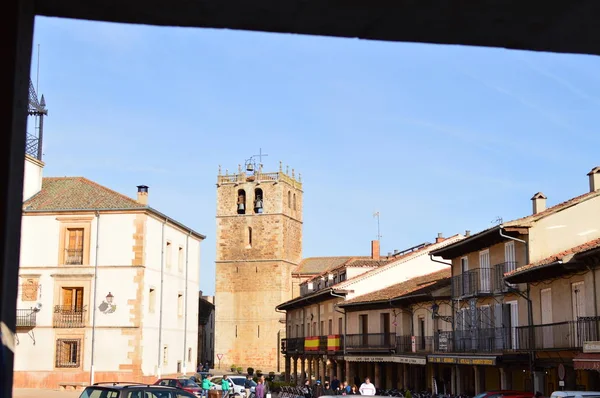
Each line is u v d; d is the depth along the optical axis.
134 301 55.59
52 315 55.78
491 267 39.12
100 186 59.56
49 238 56.78
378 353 53.06
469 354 38.59
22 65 3.08
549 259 31.69
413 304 50.03
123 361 55.00
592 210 35.81
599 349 27.06
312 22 3.29
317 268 112.62
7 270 2.96
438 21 3.29
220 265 109.50
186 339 65.12
